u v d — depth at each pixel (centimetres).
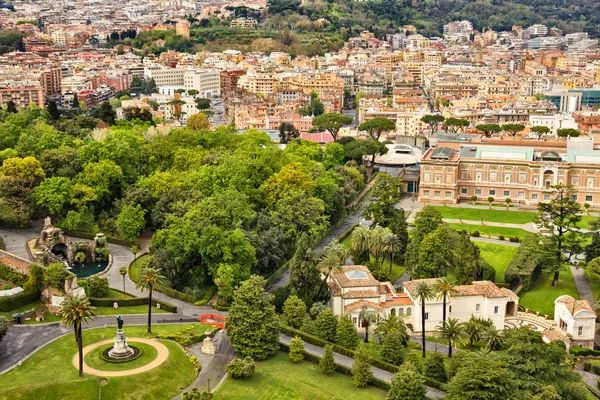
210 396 18875
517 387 18950
